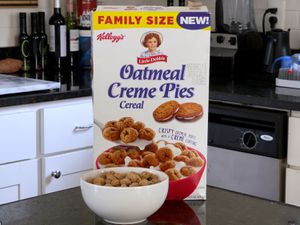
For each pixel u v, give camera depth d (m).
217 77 3.12
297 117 2.49
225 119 2.71
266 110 2.59
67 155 2.71
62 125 2.66
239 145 2.66
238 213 1.16
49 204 1.21
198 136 1.21
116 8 1.21
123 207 1.04
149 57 1.19
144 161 1.21
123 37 1.19
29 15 3.25
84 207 1.19
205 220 1.12
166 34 1.19
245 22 3.21
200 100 1.21
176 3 3.60
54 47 3.23
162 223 1.10
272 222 1.11
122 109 1.20
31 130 2.57
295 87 2.77
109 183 1.09
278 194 2.58
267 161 2.58
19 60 3.18
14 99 2.48
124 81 1.20
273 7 3.21
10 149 2.51
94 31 1.18
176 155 1.21
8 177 2.52
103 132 1.21
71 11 3.29
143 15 1.18
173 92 1.21
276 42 2.95
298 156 2.50
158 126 1.21
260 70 3.09
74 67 3.31
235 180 2.71
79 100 2.73
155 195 1.05
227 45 3.13
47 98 2.58
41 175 2.64
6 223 1.11
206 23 1.19
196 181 1.22
